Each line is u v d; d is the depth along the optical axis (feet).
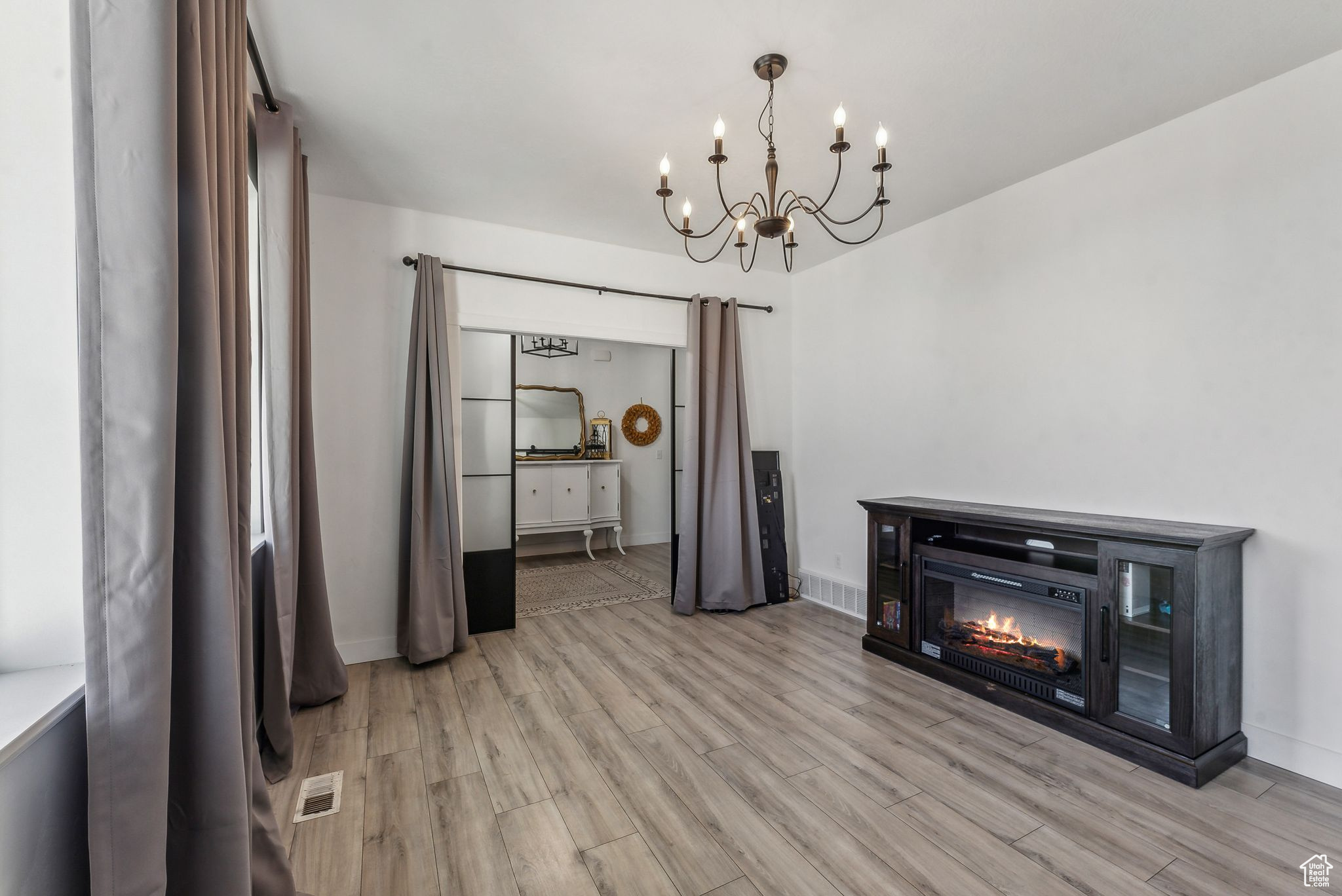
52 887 2.82
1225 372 7.55
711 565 13.65
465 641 10.98
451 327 11.39
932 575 9.79
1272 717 7.07
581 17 6.06
